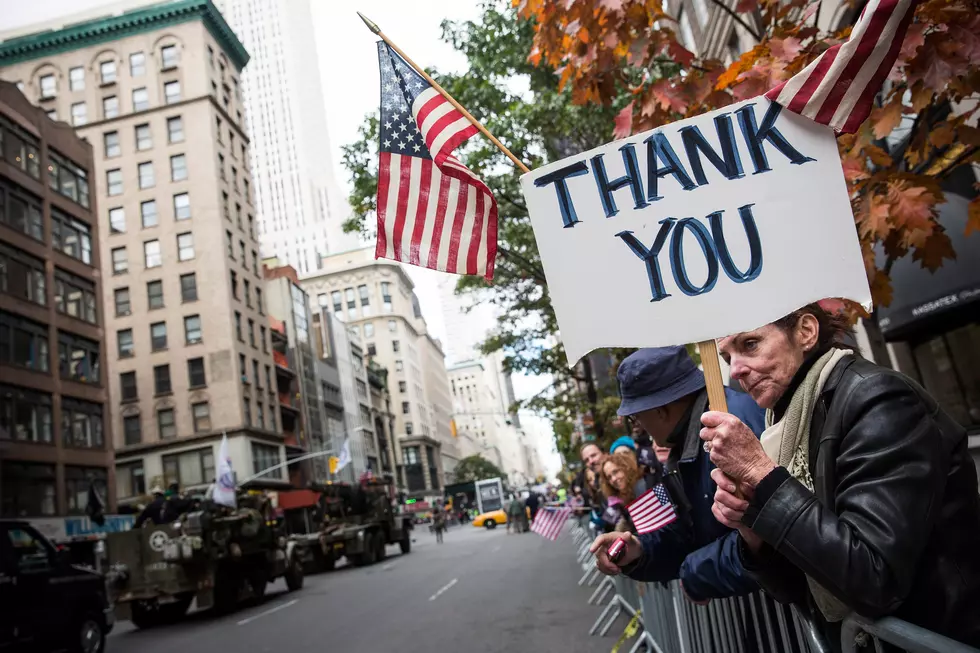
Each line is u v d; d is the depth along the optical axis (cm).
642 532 265
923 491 146
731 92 394
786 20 432
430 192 321
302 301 6350
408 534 3159
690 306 193
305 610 1373
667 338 194
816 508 149
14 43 5159
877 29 185
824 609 173
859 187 346
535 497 3644
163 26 5209
